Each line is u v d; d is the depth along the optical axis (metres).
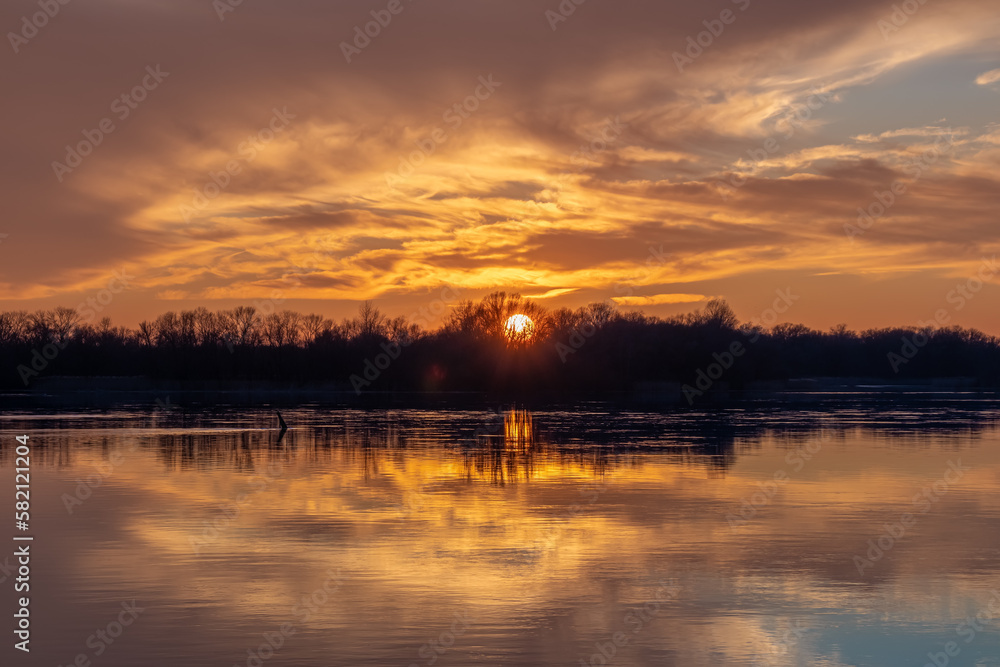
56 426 66.38
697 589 20.02
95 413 83.56
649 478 37.34
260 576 21.00
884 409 92.62
